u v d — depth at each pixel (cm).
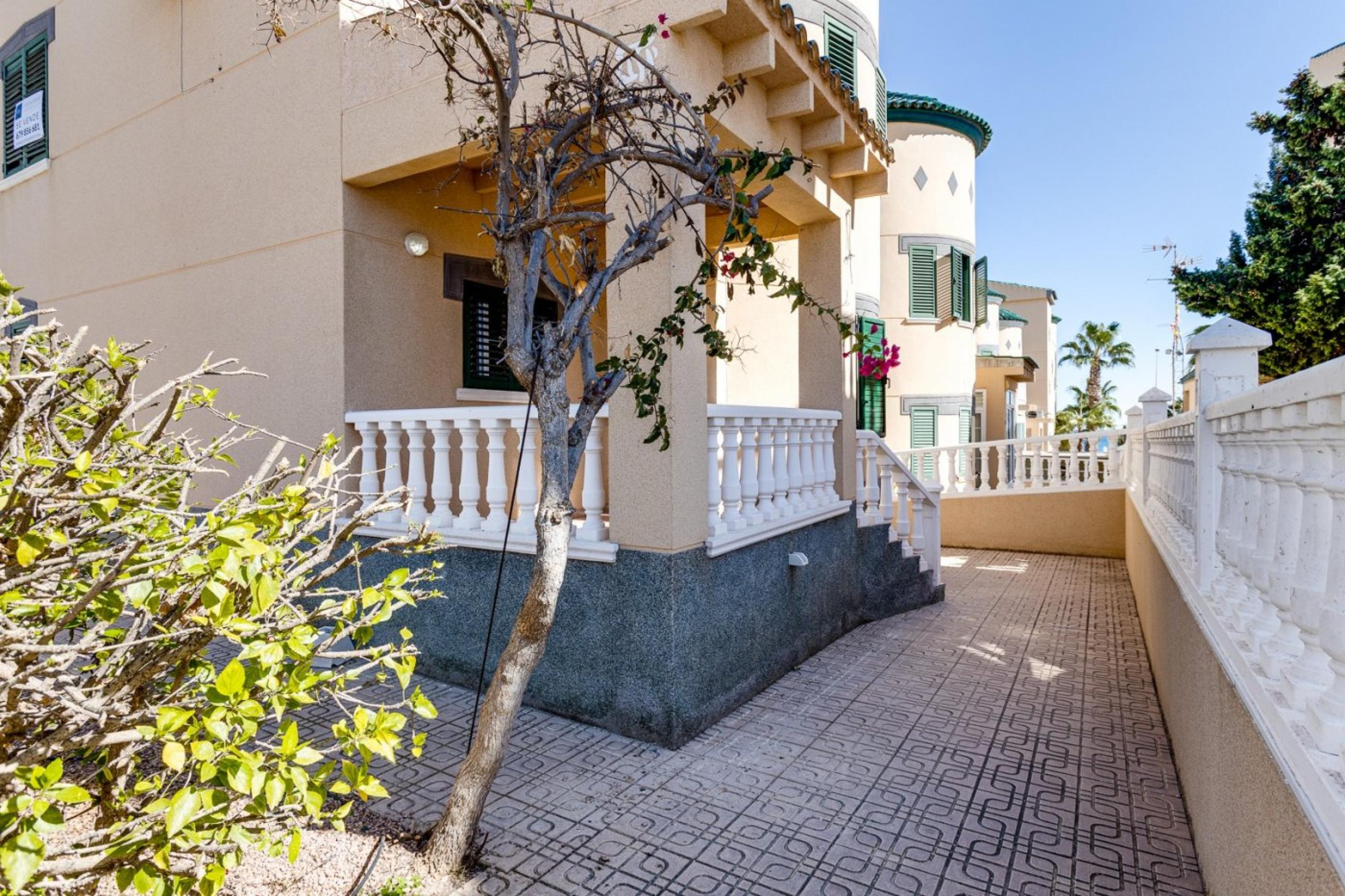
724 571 496
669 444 384
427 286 660
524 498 502
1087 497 1191
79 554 226
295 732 204
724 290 968
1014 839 351
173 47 718
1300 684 208
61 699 178
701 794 390
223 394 674
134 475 253
